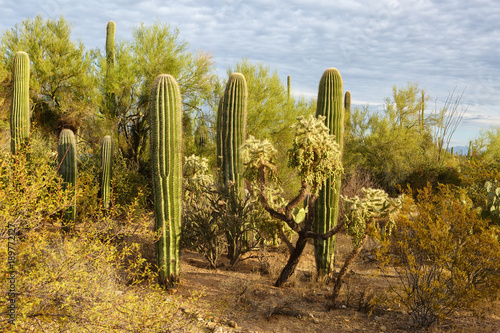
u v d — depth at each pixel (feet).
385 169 55.47
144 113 41.55
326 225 18.94
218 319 13.55
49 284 8.93
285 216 16.75
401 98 62.75
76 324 9.05
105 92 41.57
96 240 11.70
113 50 42.75
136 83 41.47
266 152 16.93
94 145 42.06
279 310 14.74
